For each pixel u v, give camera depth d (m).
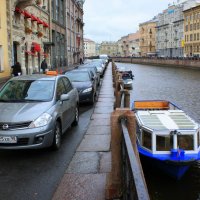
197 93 31.84
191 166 9.27
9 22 27.56
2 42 25.98
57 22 51.25
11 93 8.85
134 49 181.38
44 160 7.59
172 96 29.81
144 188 2.92
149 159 8.59
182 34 110.38
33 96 8.69
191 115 19.73
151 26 153.25
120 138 5.15
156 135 8.63
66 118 9.37
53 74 10.38
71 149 8.46
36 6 36.97
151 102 12.43
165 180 8.76
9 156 7.89
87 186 6.09
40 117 7.72
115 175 5.23
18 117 7.62
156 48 144.25
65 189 5.98
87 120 12.43
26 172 6.86
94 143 8.95
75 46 75.69
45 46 43.19
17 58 30.80
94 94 17.59
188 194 8.45
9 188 6.09
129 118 5.13
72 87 11.19
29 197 5.71
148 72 66.69
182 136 8.64
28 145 7.50
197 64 68.94
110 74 44.22
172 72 65.44
